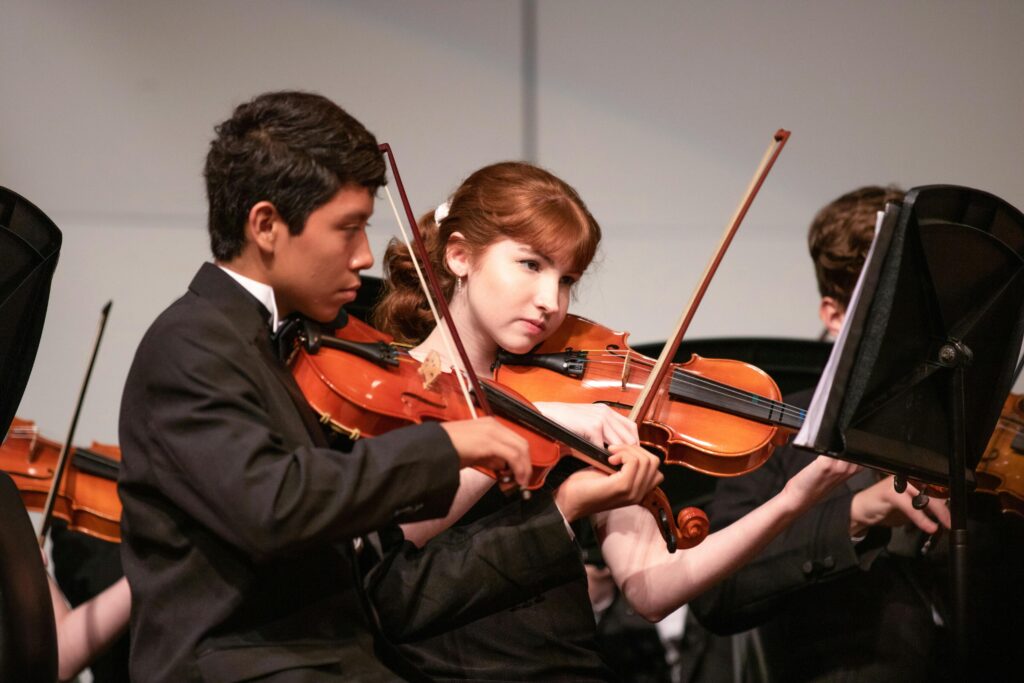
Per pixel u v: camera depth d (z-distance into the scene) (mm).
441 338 7148
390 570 6262
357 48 13836
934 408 6254
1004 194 13820
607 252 14047
